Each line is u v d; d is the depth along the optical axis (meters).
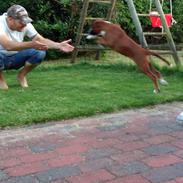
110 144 4.05
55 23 8.70
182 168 3.63
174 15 10.41
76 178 3.46
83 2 7.85
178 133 4.33
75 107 4.86
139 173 3.54
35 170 3.57
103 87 5.83
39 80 6.22
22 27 5.41
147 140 4.16
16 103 4.97
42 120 4.53
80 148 3.96
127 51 5.64
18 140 4.10
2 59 5.48
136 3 9.55
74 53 7.84
